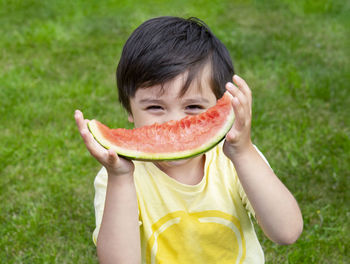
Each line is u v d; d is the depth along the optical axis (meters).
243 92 1.88
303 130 4.72
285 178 3.99
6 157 4.38
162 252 2.19
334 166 4.10
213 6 8.65
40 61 6.48
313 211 3.66
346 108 5.16
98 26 7.83
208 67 2.13
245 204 2.25
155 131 1.99
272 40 7.04
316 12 8.24
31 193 3.95
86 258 3.28
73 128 4.84
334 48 6.79
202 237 2.19
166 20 2.29
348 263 3.17
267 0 8.88
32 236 3.47
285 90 5.49
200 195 2.20
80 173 4.18
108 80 5.91
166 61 2.04
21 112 5.11
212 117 2.02
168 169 2.25
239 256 2.25
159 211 2.19
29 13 8.42
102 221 1.97
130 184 1.95
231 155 2.02
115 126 4.74
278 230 2.06
